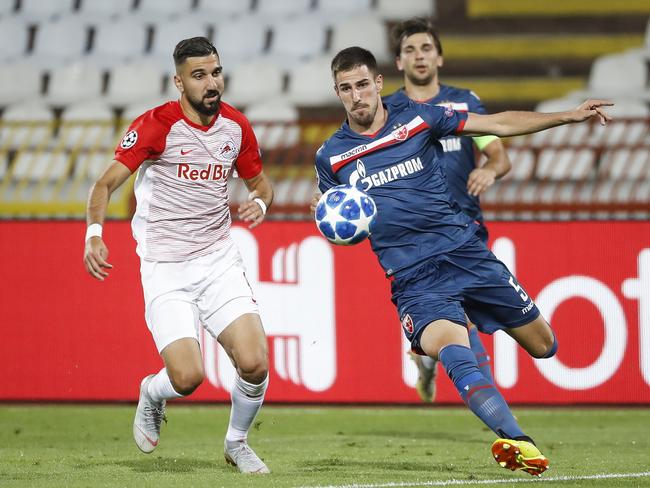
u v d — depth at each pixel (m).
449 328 16.89
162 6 53.06
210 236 18.08
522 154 40.12
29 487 16.05
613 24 50.84
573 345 29.39
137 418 18.66
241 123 17.97
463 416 28.94
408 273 17.89
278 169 39.69
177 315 17.47
